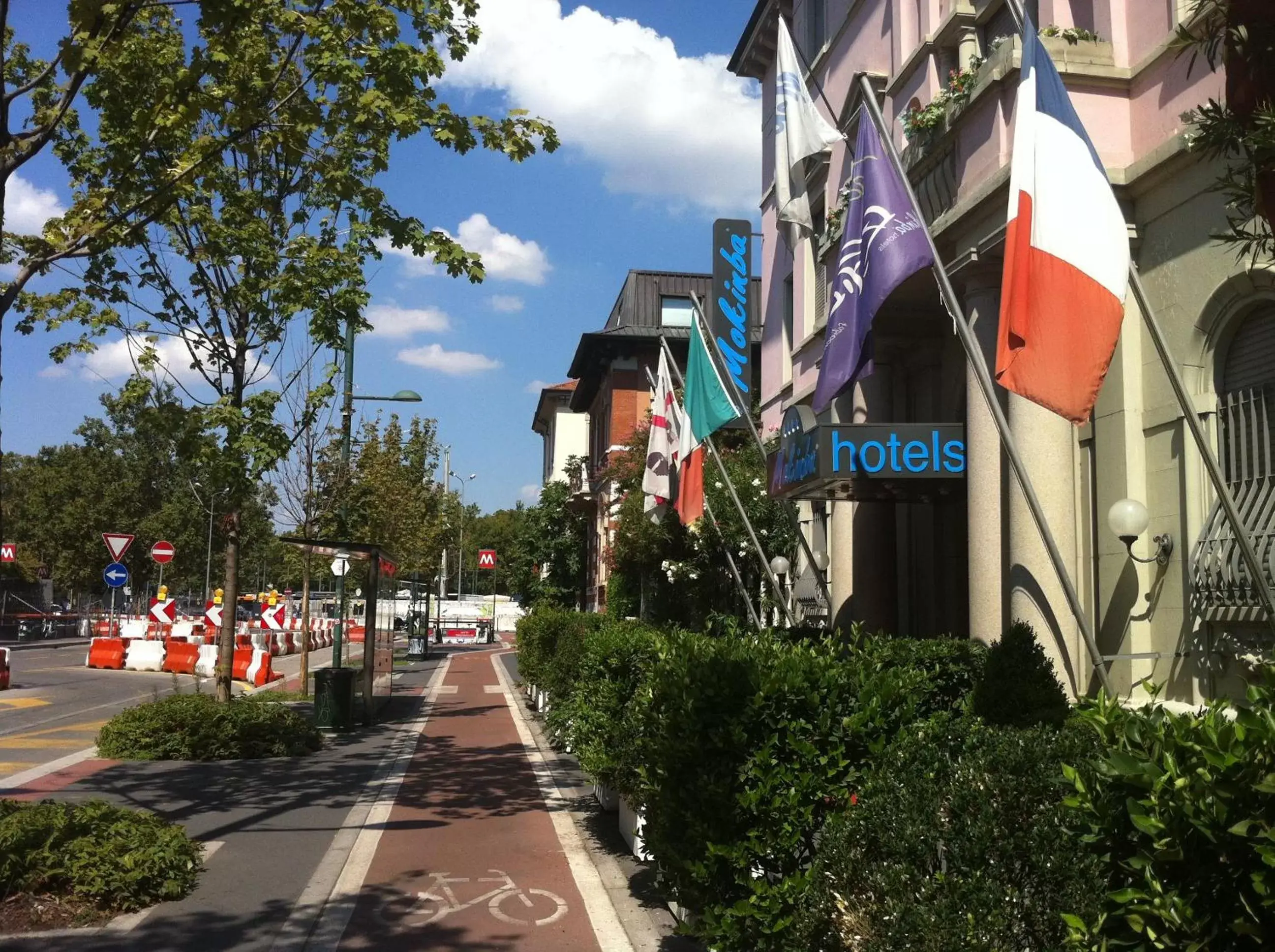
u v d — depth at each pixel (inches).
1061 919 112.5
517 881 291.1
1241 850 91.0
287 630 1551.4
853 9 632.4
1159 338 299.1
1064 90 299.7
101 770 459.2
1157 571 360.8
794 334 742.5
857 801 158.9
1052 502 386.9
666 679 210.4
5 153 275.0
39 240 318.0
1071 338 287.6
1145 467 371.6
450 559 3954.2
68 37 265.7
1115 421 380.5
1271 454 324.2
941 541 578.6
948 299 341.7
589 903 270.8
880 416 580.1
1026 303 290.4
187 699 515.8
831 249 570.3
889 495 528.1
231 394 498.3
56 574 2078.0
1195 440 324.8
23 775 445.4
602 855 320.2
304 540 655.1
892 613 558.9
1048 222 290.7
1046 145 293.1
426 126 364.8
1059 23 418.0
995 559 409.4
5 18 267.4
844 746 181.2
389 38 363.3
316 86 406.3
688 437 581.6
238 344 503.5
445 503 2010.3
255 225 472.4
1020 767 124.9
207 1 280.4
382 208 377.1
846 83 644.7
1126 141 387.5
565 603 1715.1
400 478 1344.7
